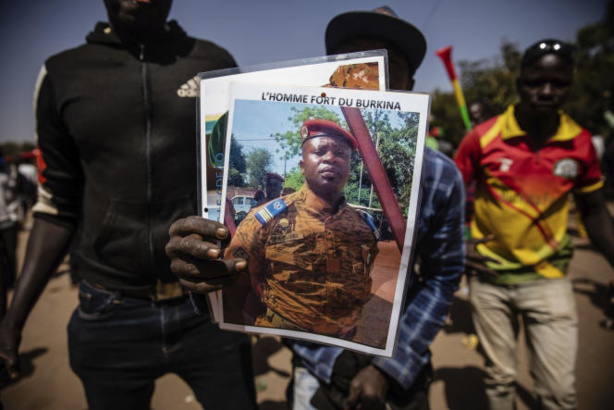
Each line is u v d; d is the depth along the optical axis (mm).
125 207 1277
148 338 1333
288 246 935
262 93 904
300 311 973
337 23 1177
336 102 888
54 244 1396
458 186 1221
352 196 911
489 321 2018
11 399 2633
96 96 1244
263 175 915
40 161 1369
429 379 1305
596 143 7727
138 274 1305
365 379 1163
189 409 2506
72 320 1378
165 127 1275
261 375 2855
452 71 4027
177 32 1348
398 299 942
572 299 1900
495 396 2039
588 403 2434
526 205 1918
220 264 891
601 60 15773
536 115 1876
